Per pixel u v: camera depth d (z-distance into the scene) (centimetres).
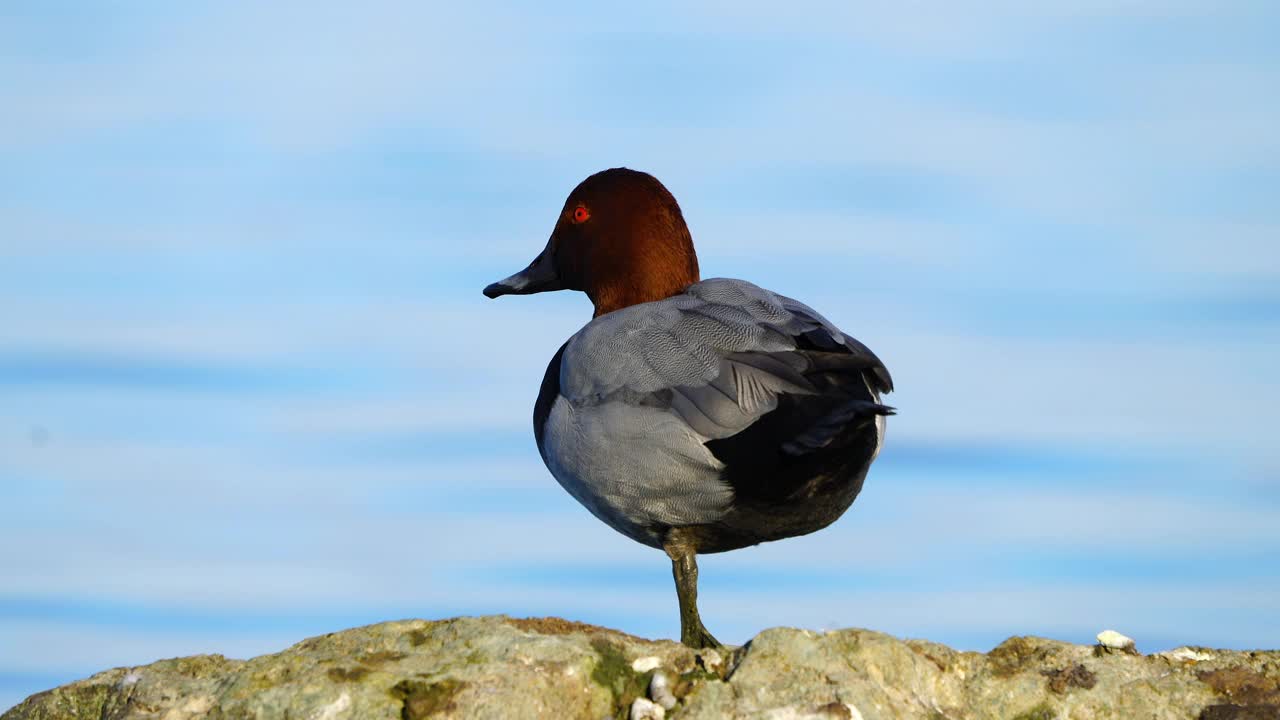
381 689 942
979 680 1018
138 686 1022
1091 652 1053
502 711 925
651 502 1208
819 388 1167
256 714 938
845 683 944
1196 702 999
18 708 1052
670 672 977
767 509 1191
